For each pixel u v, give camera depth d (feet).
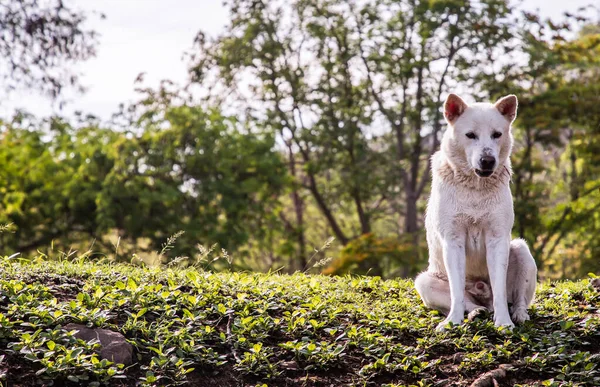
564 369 18.01
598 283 25.62
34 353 16.57
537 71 88.63
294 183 101.35
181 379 16.93
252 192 94.17
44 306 18.79
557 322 21.38
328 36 98.37
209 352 18.01
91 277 22.36
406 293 25.72
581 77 92.68
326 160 99.71
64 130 92.53
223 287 22.66
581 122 84.58
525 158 89.35
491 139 20.71
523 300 22.00
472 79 93.15
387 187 100.89
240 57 97.96
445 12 91.61
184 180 92.02
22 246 91.15
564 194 97.50
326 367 18.19
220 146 92.43
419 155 100.73
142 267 25.91
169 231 85.10
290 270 115.85
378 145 107.86
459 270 21.09
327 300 23.07
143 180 89.56
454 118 21.40
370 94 102.12
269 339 19.35
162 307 20.06
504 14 88.74
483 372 18.19
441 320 21.49
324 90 99.55
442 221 21.33
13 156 90.99
